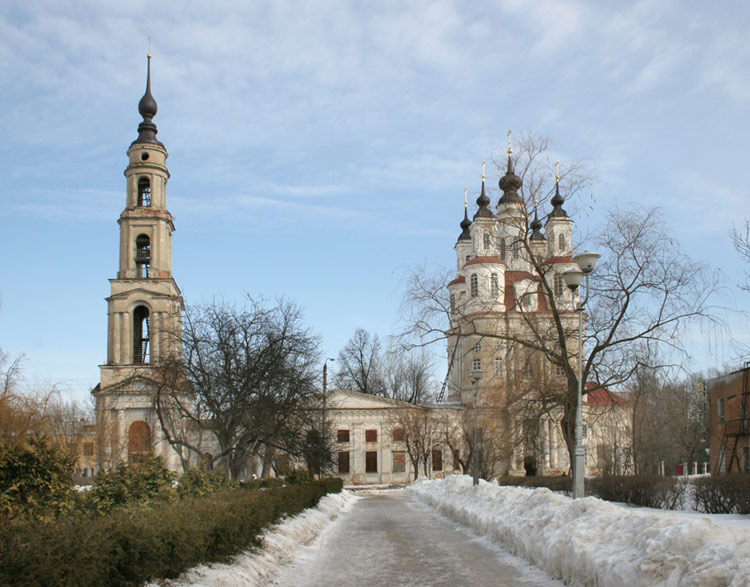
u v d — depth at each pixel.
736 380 39.16
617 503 28.17
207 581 11.38
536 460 59.94
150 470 15.91
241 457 38.69
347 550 18.28
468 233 91.94
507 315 37.28
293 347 39.00
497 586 12.59
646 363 30.08
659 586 9.15
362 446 80.69
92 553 8.55
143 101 69.25
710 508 23.05
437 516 29.58
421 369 92.25
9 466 11.81
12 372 34.75
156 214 67.38
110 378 64.12
